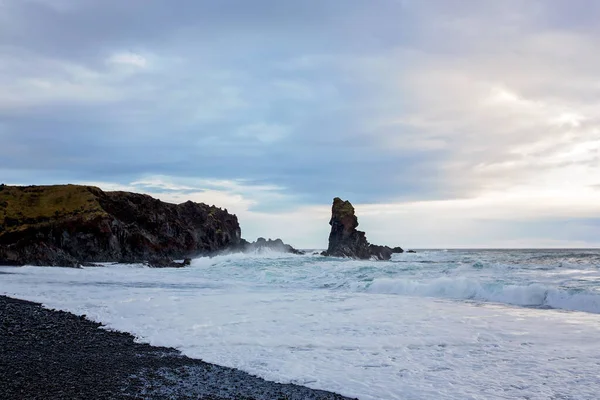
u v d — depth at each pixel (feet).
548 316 54.95
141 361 36.78
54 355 38.09
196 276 122.01
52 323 50.96
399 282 81.56
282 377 32.94
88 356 38.04
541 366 34.91
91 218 193.67
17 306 61.87
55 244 183.01
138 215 229.45
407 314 57.11
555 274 93.66
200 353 39.29
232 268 141.08
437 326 49.65
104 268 154.10
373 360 37.04
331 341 43.24
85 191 219.20
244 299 71.56
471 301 68.59
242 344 42.27
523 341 42.78
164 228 234.99
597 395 28.66
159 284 98.53
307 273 112.68
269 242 284.20
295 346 41.55
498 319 53.36
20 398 27.43
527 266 111.14
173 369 34.68
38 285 91.71
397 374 33.42
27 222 187.83
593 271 100.73
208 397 28.86
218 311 59.82
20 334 45.21
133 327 49.55
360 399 28.68
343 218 232.94
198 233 256.52
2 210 191.83
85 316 55.57
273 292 82.12
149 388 30.30
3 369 33.55
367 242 239.09
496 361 36.45
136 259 200.75
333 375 33.32
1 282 97.40
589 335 44.88
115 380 31.83
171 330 48.08
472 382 31.45
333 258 192.95
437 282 77.20
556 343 41.91
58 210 198.90
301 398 28.86
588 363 35.47
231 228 289.12
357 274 103.96
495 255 257.14
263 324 51.08
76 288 87.10
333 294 78.38
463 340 43.34
